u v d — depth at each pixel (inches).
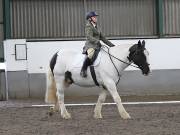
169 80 812.0
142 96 788.6
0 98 760.3
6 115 593.3
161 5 836.0
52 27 825.5
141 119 528.7
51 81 552.1
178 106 653.9
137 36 839.1
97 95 802.8
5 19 805.2
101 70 520.1
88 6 829.8
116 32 837.2
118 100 526.0
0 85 761.0
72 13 828.0
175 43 815.1
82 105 679.7
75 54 541.3
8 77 784.3
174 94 808.3
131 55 518.3
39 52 792.3
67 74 540.4
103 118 543.8
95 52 525.0
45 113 602.9
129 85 803.4
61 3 826.2
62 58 542.6
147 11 842.8
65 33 827.4
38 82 791.7
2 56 806.5
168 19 842.8
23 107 671.8
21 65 787.4
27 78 789.2
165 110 609.9
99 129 467.5
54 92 552.7
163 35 837.2
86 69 526.6
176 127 471.5
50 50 795.4
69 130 465.7
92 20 531.5
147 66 518.9
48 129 475.5
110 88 520.7
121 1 836.6
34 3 821.2
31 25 821.2
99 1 832.3
